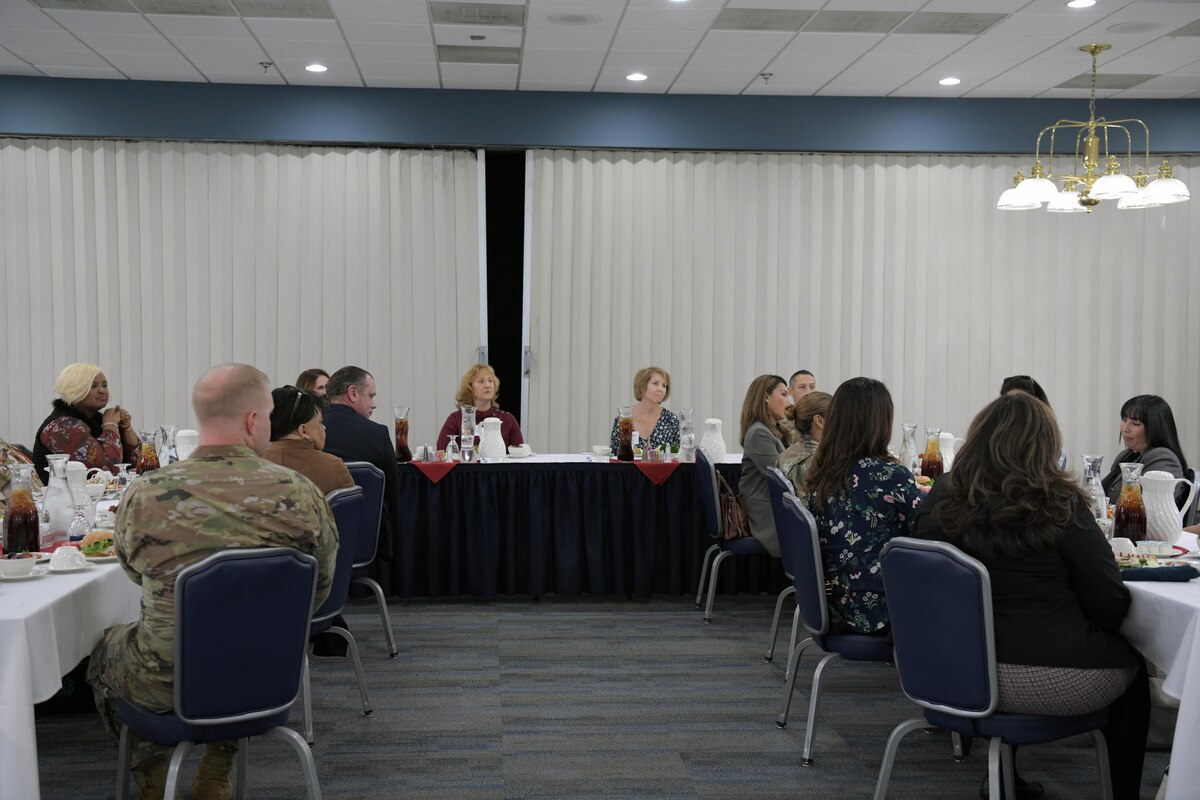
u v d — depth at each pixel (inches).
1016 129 292.5
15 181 273.3
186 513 91.7
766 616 197.8
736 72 263.7
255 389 97.6
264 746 131.1
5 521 111.3
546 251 289.1
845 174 294.5
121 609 110.7
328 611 131.1
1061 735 92.0
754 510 187.5
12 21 223.6
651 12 217.0
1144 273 300.0
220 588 88.0
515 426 233.0
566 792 117.9
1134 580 100.6
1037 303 299.3
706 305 293.3
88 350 277.0
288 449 136.6
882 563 97.4
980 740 135.0
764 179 293.0
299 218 282.8
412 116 280.5
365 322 286.0
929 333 297.6
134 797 114.4
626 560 207.9
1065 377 299.9
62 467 124.7
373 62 254.8
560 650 174.6
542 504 205.2
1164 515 121.6
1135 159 295.9
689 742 133.5
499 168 291.0
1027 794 115.6
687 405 294.0
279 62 254.8
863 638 119.6
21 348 274.7
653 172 290.7
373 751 129.5
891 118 290.0
